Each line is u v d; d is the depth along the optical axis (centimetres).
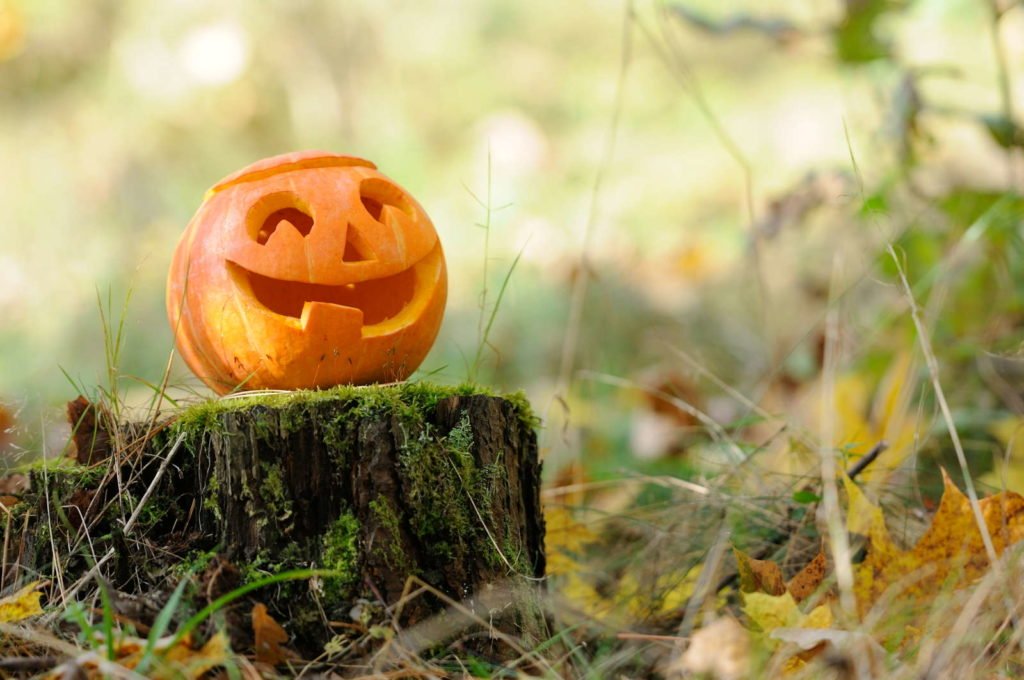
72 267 255
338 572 109
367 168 117
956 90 198
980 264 145
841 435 138
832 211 203
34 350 222
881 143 152
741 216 251
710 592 116
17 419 130
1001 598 108
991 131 143
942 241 145
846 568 108
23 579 112
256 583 104
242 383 115
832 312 143
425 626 109
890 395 138
